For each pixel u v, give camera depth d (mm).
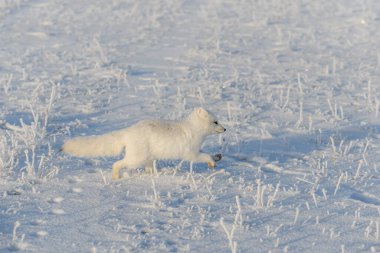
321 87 43562
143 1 83250
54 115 35406
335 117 36188
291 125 34750
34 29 64125
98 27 66250
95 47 55344
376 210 22531
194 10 76875
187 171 26688
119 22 69000
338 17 71938
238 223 20953
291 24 68125
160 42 58812
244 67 49656
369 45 58250
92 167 27062
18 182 24609
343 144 31484
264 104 39031
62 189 24109
